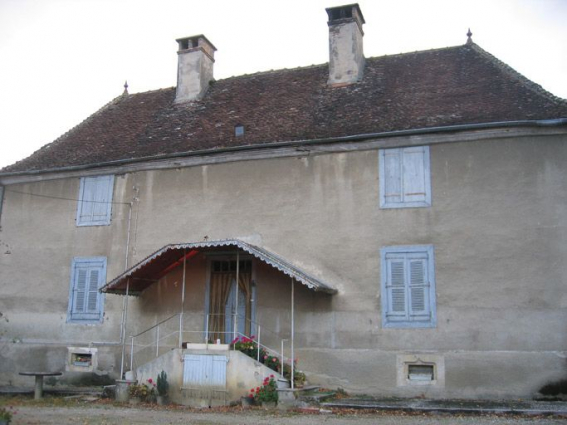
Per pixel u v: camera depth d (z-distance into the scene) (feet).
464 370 37.63
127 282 43.78
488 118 39.91
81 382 47.03
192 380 38.91
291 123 46.75
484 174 39.63
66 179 51.57
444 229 39.81
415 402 35.96
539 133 38.96
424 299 39.34
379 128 42.32
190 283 45.83
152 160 48.24
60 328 48.78
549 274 37.27
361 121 44.06
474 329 37.96
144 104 58.95
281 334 42.32
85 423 30.89
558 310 36.70
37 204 52.01
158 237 47.39
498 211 38.93
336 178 43.06
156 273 45.62
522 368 36.60
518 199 38.70
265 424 30.45
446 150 40.78
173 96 58.18
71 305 48.85
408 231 40.57
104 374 46.60
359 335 40.24
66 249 50.11
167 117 54.44
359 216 41.93
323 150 43.57
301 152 44.21
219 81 58.08
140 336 46.24
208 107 53.78
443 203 40.14
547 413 31.71
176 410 36.24
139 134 53.01
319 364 40.75
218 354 38.68
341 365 40.19
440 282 39.22
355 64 50.37
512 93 42.32
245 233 44.80
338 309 41.06
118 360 46.50
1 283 51.47
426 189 40.68
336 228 42.34
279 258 43.29
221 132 48.70
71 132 58.18
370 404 35.04
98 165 49.75
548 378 36.09
